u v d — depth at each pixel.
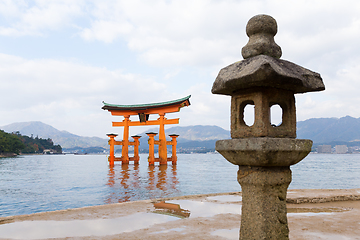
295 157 4.07
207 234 6.18
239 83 4.16
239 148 4.11
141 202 10.25
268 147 3.76
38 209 14.23
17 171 41.72
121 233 6.30
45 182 25.80
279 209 4.21
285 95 4.40
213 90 4.76
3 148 119.81
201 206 9.52
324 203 10.41
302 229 6.69
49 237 6.03
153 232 6.36
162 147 43.53
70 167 52.06
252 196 4.27
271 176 4.13
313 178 34.25
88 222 7.30
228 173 36.75
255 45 4.50
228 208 9.17
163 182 23.78
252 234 4.16
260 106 4.17
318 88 4.46
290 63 4.46
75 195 18.02
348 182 29.75
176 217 7.88
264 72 3.78
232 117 4.72
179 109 41.38
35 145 179.00
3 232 6.40
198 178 28.23
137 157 48.16
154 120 44.38
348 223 7.28
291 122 4.49
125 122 46.59
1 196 18.11
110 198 16.59
